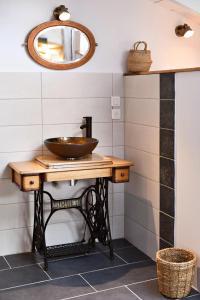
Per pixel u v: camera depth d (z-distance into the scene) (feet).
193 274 9.93
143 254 12.38
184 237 10.62
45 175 10.82
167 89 10.85
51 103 12.35
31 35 11.85
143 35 13.24
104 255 12.28
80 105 12.68
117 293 10.11
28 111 12.12
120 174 11.51
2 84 11.79
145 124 12.01
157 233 11.74
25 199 12.35
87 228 13.14
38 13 11.94
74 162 11.03
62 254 11.98
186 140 10.27
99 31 12.71
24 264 11.69
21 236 12.46
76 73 12.53
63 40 12.22
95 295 10.02
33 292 10.16
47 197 12.57
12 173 11.69
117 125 13.17
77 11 12.37
